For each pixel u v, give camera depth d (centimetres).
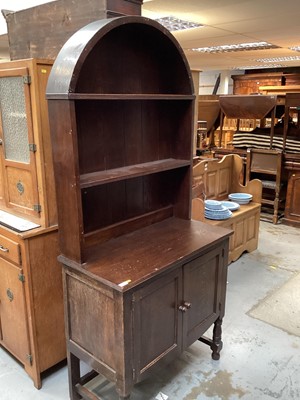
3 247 190
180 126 209
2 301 206
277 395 192
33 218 189
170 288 167
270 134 452
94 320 159
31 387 198
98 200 182
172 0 303
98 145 177
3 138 191
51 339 198
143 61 190
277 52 616
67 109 141
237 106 452
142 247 178
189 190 213
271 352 226
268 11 340
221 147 505
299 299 287
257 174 509
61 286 197
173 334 175
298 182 451
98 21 154
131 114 190
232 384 200
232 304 279
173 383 201
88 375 189
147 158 205
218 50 599
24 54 210
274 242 409
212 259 192
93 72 168
